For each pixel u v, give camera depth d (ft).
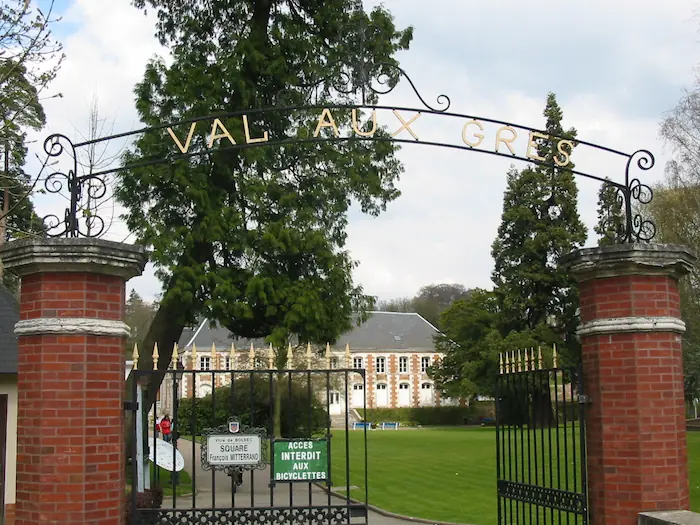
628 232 27.48
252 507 24.99
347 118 62.75
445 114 28.22
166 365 59.52
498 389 30.66
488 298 167.43
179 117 58.70
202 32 64.49
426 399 246.27
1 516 44.04
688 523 22.44
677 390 25.35
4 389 45.06
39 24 43.86
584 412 26.05
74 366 23.27
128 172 58.34
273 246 57.36
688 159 84.38
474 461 82.94
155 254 55.62
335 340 61.52
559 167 28.35
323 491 60.23
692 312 90.07
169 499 54.13
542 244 149.07
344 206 63.41
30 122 53.52
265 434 25.26
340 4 60.44
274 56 59.77
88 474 22.91
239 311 56.49
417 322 259.60
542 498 27.30
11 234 63.52
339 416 228.02
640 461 24.58
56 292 23.59
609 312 25.70
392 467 78.23
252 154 58.49
